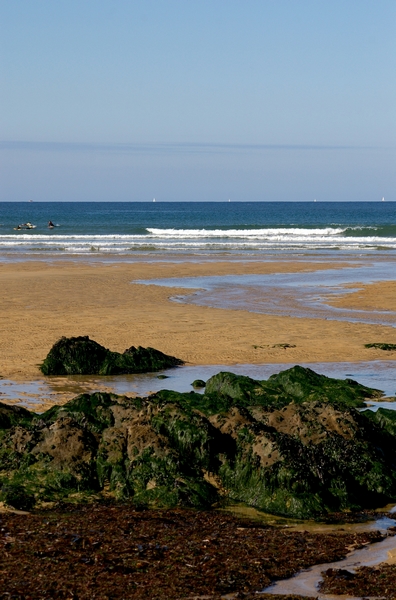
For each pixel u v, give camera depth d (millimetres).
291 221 114875
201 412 13305
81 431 11727
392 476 11453
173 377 18766
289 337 23641
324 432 11898
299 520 10211
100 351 19484
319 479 10930
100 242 68250
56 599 7328
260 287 36250
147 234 80188
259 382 16781
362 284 37438
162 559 8359
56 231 84312
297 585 7871
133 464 11211
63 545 8672
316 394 16062
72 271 42719
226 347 22125
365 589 7719
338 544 9070
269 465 10875
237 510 10531
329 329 25078
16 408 13633
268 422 12477
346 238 74438
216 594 7566
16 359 20250
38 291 33938
